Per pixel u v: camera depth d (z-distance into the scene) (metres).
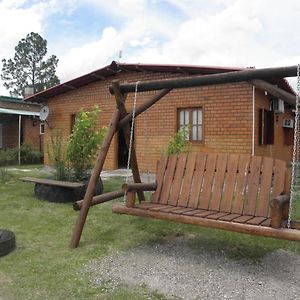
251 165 4.30
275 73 3.92
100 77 12.88
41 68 52.66
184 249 4.51
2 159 17.08
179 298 3.21
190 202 4.60
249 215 4.11
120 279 3.59
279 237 3.47
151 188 4.88
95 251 4.38
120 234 5.10
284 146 14.13
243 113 10.01
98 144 8.02
